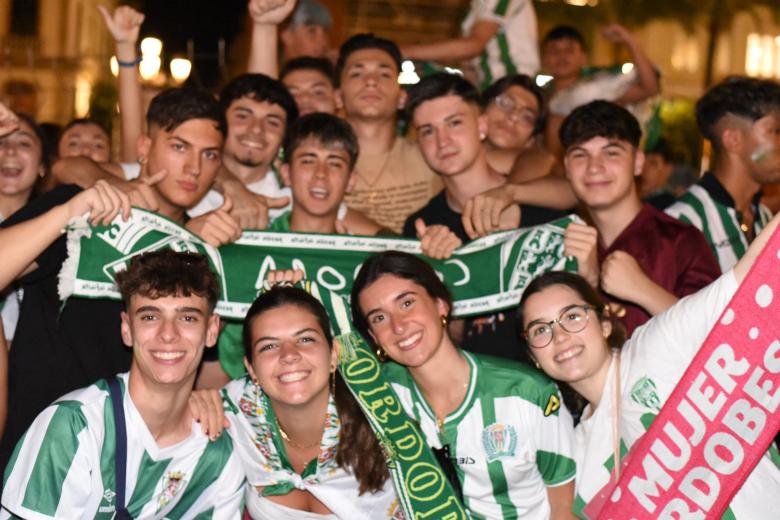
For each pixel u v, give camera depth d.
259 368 4.26
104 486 4.17
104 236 4.73
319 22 7.59
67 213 4.45
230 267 5.02
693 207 5.55
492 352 5.18
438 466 4.42
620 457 4.29
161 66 8.92
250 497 4.59
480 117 5.62
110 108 8.80
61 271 4.62
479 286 5.08
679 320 4.19
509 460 4.41
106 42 9.30
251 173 5.79
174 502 4.33
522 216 5.43
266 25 6.42
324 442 4.47
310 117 5.34
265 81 5.71
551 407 4.40
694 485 4.11
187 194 4.96
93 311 4.77
